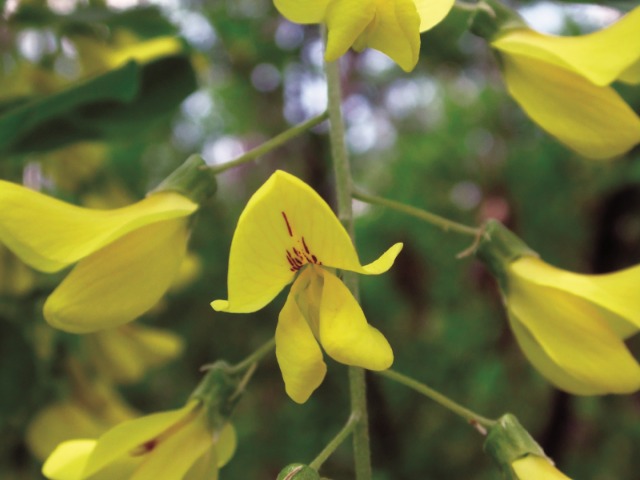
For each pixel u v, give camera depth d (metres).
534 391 0.21
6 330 0.12
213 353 0.23
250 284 0.07
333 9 0.07
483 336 0.22
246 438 0.22
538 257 0.09
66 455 0.09
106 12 0.13
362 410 0.09
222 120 0.26
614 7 0.11
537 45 0.09
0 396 0.12
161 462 0.09
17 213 0.08
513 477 0.09
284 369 0.07
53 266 0.08
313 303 0.07
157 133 0.21
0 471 0.13
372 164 0.25
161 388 0.23
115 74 0.11
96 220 0.08
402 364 0.22
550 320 0.09
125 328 0.13
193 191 0.09
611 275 0.09
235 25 0.19
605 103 0.09
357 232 0.22
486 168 0.21
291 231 0.07
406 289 0.22
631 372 0.09
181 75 0.12
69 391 0.13
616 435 0.21
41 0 0.14
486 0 0.09
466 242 0.21
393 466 0.20
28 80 0.14
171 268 0.09
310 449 0.22
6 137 0.11
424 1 0.08
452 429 0.21
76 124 0.12
